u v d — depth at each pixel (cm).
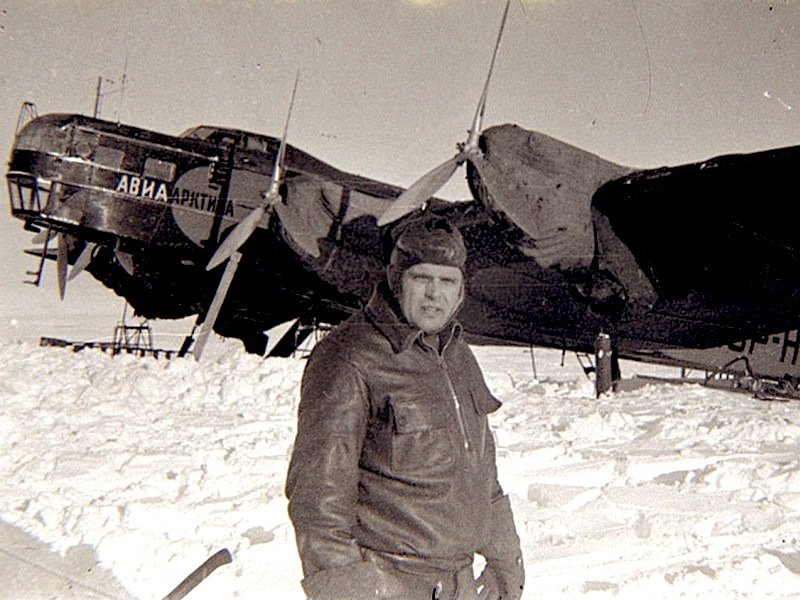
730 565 400
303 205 1409
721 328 1379
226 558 250
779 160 1191
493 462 243
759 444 791
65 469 556
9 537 384
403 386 212
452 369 226
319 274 1424
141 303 1725
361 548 212
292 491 206
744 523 496
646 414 973
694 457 695
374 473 213
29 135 1354
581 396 1219
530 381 1365
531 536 456
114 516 439
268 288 1602
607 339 1254
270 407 892
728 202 1238
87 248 1647
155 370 1053
